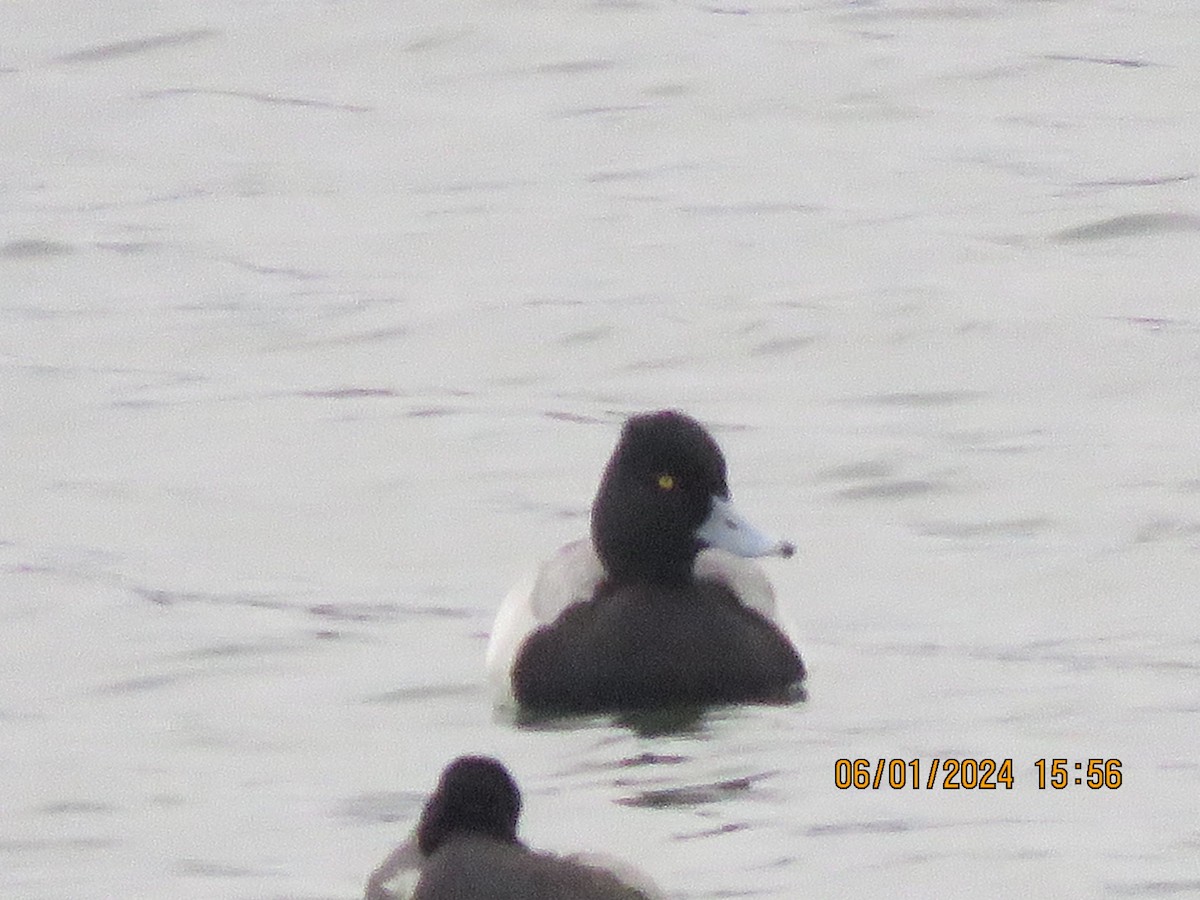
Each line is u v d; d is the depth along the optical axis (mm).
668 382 19047
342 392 18906
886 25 29031
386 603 14562
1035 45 27953
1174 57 27391
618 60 27922
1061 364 18953
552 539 15680
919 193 23438
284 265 22203
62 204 24266
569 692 12664
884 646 13555
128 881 10281
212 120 26797
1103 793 11086
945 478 16547
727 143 25281
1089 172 23734
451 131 26062
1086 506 15922
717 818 10906
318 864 10422
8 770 11812
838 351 19469
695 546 12844
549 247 22328
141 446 17734
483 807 9086
